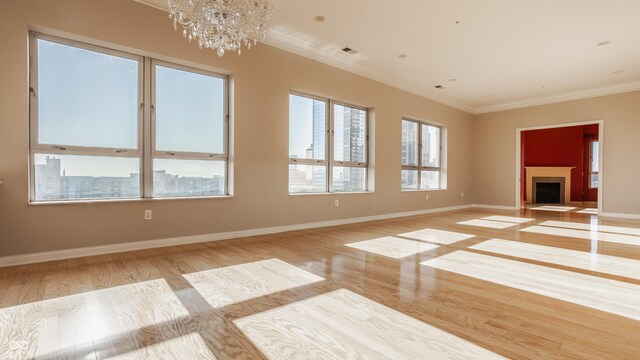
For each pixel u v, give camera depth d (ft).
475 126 31.58
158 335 6.07
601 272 10.14
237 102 15.03
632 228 18.57
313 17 14.35
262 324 6.54
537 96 27.20
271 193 16.37
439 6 13.33
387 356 5.41
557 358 5.37
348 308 7.34
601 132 24.49
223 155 15.08
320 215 18.66
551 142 37.47
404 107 23.89
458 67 20.45
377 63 19.95
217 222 14.51
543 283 9.12
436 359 5.32
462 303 7.68
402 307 7.42
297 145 18.13
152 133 13.05
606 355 5.47
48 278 9.12
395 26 15.11
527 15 13.96
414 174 25.82
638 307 7.50
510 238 15.51
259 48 15.78
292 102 17.90
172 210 13.23
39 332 6.15
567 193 36.17
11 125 10.07
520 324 6.62
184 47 13.33
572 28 15.11
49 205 10.69
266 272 9.91
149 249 12.56
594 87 24.47
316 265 10.74
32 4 10.29
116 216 11.95
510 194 29.40
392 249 13.11
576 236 16.06
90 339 5.91
